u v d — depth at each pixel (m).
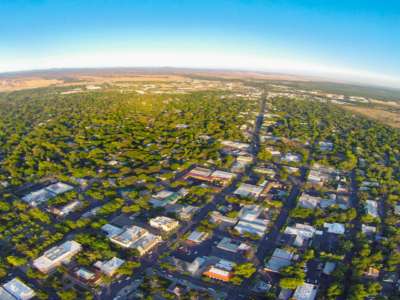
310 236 161.25
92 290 124.19
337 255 144.38
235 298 120.50
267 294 120.38
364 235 160.75
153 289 123.06
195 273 134.00
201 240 156.50
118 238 153.38
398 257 142.88
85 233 157.75
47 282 126.56
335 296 121.25
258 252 149.25
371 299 119.88
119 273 132.62
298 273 130.50
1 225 163.62
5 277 130.88
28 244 149.50
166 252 147.50
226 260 141.38
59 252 143.00
